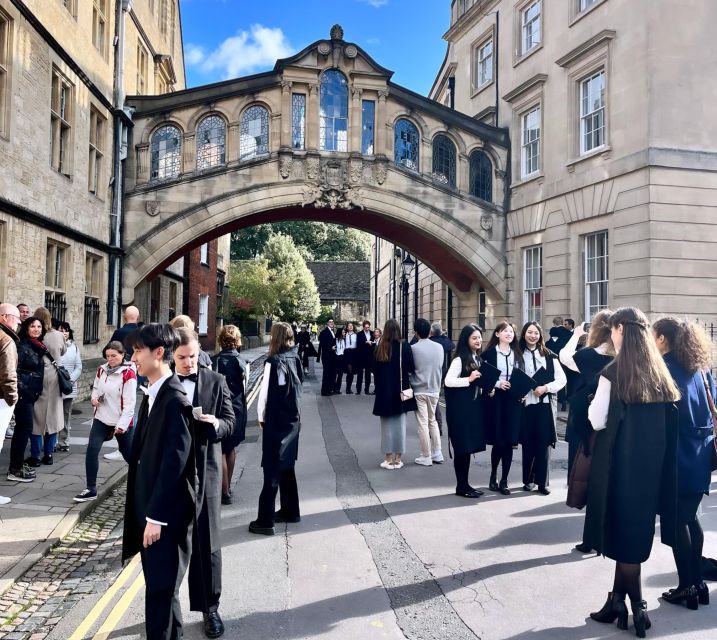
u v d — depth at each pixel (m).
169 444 3.11
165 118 16.28
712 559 4.44
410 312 31.44
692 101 12.99
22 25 10.12
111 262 15.31
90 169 14.14
